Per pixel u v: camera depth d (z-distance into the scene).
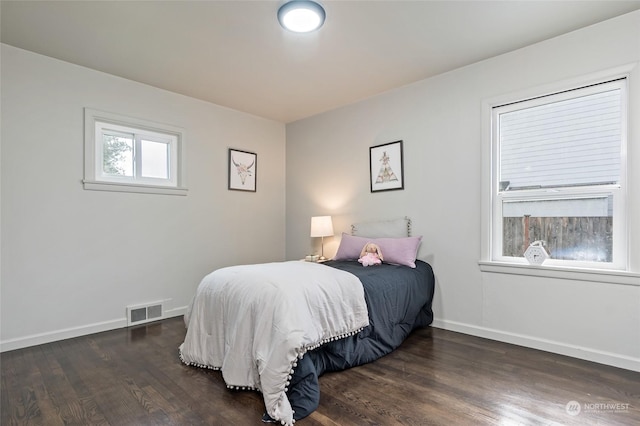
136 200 3.18
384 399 1.78
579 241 2.41
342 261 3.21
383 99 3.48
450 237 2.98
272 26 2.26
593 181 2.36
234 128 4.00
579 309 2.32
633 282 2.11
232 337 1.92
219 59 2.73
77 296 2.82
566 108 2.47
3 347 2.47
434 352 2.43
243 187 4.07
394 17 2.16
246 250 4.11
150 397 1.81
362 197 3.68
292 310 1.77
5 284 2.50
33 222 2.62
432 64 2.85
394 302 2.47
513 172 2.72
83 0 1.97
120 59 2.73
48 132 2.69
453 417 1.61
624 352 2.15
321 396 1.81
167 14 2.12
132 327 3.06
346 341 2.12
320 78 3.12
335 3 2.01
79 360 2.30
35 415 1.65
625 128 2.20
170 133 3.43
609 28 2.22
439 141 3.05
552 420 1.58
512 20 2.21
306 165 4.30
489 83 2.75
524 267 2.54
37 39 2.43
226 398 1.80
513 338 2.60
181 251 3.49
